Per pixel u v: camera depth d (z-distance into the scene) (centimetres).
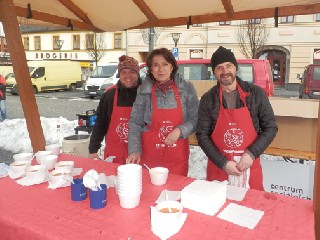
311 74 1399
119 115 304
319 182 163
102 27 405
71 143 425
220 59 229
